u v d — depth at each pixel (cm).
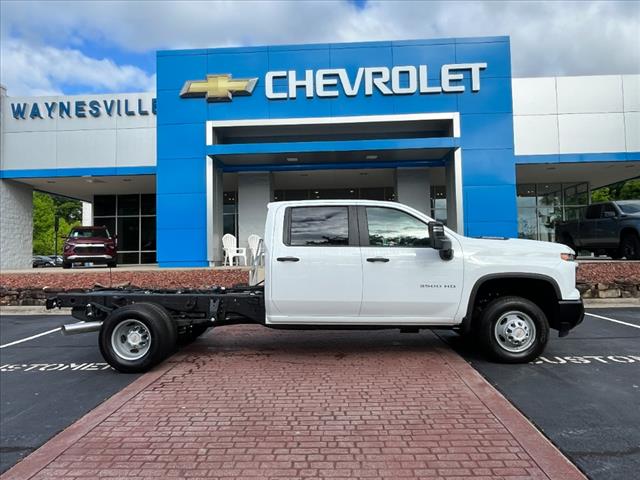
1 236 1939
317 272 582
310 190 2377
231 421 428
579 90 1755
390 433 397
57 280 1274
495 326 583
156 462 356
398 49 1562
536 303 626
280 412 447
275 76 1574
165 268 1429
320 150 1530
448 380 530
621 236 1438
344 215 598
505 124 1526
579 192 2317
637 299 1088
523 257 583
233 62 1580
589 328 801
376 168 1767
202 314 634
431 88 1541
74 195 2572
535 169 1950
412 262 580
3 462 365
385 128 1648
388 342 725
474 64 1536
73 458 364
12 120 1927
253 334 801
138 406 468
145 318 584
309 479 328
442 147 1523
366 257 580
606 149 1742
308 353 662
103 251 1861
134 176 1948
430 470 336
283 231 597
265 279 593
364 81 1566
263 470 341
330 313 590
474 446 371
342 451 367
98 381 564
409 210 595
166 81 1580
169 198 1559
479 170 1521
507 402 459
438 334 776
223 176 1900
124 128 1905
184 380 548
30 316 1084
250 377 555
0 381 571
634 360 601
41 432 421
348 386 516
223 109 1577
